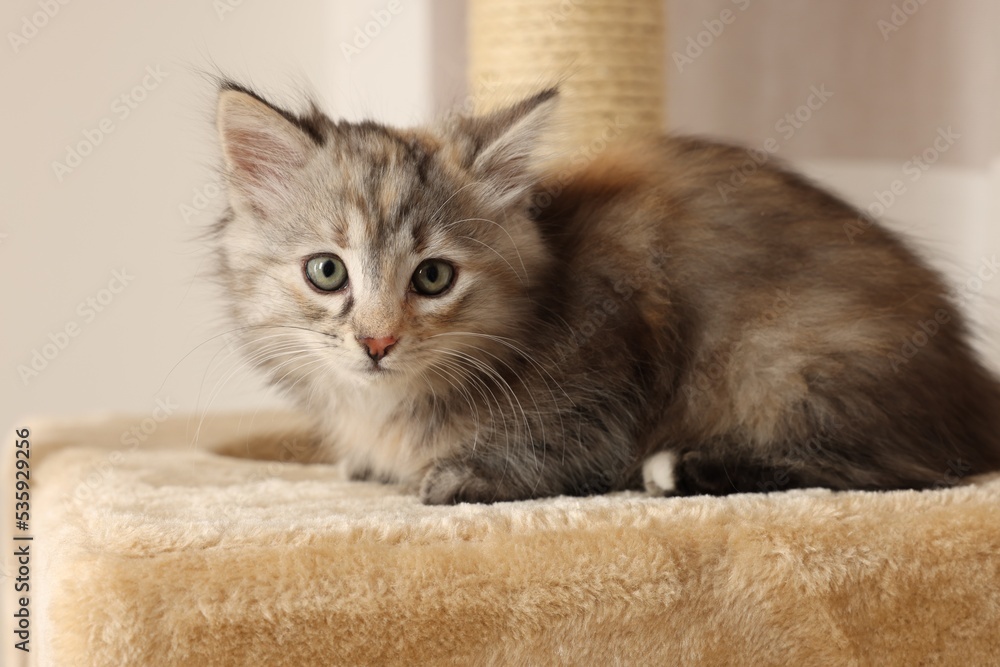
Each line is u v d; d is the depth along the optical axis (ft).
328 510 1.51
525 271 1.62
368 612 1.35
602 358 1.62
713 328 1.63
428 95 2.44
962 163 2.47
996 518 1.43
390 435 1.65
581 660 1.38
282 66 2.55
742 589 1.39
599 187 1.70
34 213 2.43
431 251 1.58
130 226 2.48
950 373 1.64
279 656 1.34
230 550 1.37
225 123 1.60
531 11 2.16
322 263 1.57
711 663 1.39
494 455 1.62
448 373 1.61
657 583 1.38
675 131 2.19
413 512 1.47
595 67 2.17
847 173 2.54
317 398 1.69
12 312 2.43
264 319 1.61
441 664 1.36
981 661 1.41
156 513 1.50
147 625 1.33
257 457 2.01
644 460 1.63
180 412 2.38
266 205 1.61
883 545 1.41
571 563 1.38
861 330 1.60
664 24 2.22
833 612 1.39
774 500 1.46
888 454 1.58
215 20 2.49
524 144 1.62
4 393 2.44
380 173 1.58
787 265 1.63
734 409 1.61
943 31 2.45
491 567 1.38
